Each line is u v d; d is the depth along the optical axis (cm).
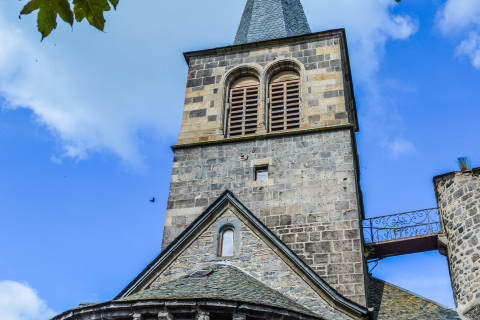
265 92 2686
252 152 2458
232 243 2108
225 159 2469
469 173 2339
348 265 2061
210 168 2458
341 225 2166
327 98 2553
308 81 2631
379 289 2255
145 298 1588
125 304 1591
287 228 2209
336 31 2744
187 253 2114
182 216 2347
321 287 1912
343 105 2516
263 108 2633
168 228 2322
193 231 2156
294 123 2577
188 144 2552
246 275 1969
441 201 2434
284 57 2744
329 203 2233
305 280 1942
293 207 2258
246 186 2364
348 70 2867
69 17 660
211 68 2811
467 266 2173
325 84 2600
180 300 1561
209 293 1648
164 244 2278
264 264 2012
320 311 1872
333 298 1883
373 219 2525
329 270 2066
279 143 2452
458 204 2327
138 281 2081
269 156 2425
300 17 3278
